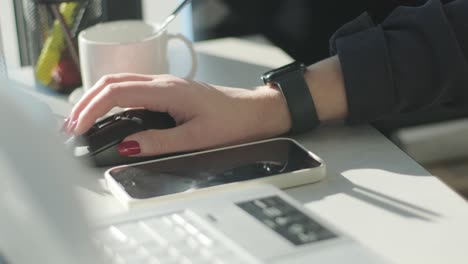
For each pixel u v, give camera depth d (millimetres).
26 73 1306
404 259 714
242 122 990
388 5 1452
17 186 515
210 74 1252
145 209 735
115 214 735
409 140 2021
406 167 922
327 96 1038
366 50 1036
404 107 1052
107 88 971
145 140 943
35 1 1177
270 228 684
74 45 1190
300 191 866
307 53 1524
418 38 1047
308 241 660
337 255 639
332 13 1499
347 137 1023
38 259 507
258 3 1472
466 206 812
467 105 1070
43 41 1189
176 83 995
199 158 923
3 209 517
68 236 508
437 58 1039
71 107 1142
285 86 1024
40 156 521
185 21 1479
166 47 1172
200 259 638
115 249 658
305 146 998
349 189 867
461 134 2049
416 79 1038
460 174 2049
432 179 884
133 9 1323
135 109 981
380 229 772
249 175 872
